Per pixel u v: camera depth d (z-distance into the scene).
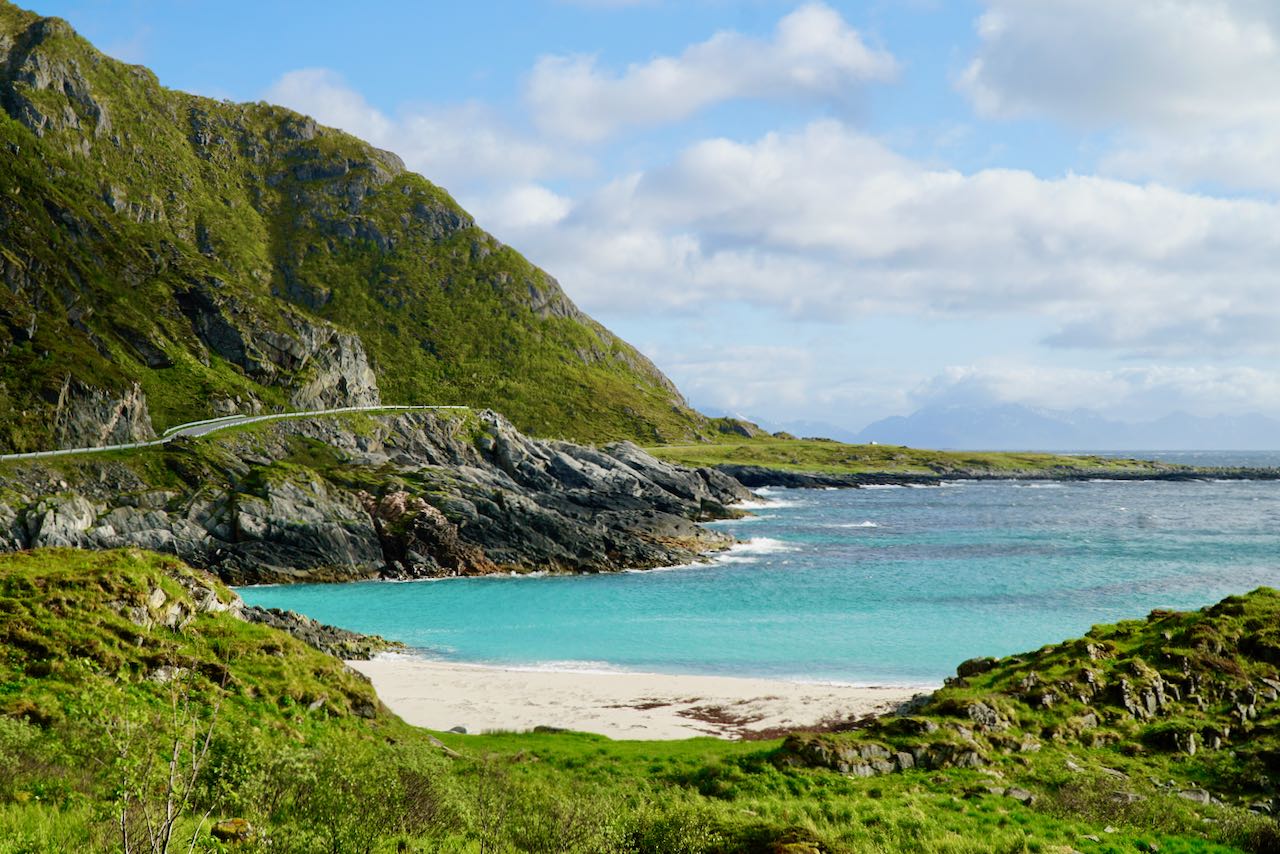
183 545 103.25
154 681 32.00
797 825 24.62
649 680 59.09
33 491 103.69
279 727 31.77
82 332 149.88
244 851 15.95
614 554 116.25
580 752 39.88
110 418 128.88
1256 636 46.00
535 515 117.88
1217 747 38.34
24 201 167.75
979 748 36.81
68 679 30.34
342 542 108.19
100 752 19.98
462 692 55.72
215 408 158.50
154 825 14.24
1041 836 27.17
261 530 107.31
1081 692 42.19
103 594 35.88
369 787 20.28
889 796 31.64
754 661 65.62
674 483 172.00
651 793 31.73
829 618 80.38
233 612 42.31
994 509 187.25
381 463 139.62
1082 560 113.50
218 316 182.62
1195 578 99.19
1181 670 43.66
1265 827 28.28
